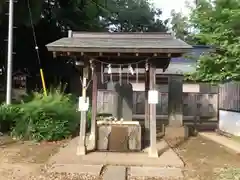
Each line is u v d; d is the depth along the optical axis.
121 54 8.28
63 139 11.31
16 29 18.91
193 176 7.05
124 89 12.03
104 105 19.62
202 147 10.36
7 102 13.25
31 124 11.12
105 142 9.27
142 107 21.17
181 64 13.69
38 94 13.97
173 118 12.98
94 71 9.29
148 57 8.64
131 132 9.27
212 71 9.02
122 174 7.09
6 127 11.71
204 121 19.41
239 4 8.08
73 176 6.98
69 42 8.44
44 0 18.58
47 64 21.92
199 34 8.84
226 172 7.20
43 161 8.30
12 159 8.52
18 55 20.88
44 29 20.47
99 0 22.16
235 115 12.89
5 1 15.48
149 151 8.62
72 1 19.98
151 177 6.93
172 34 9.17
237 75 8.38
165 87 21.17
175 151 9.66
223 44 8.34
